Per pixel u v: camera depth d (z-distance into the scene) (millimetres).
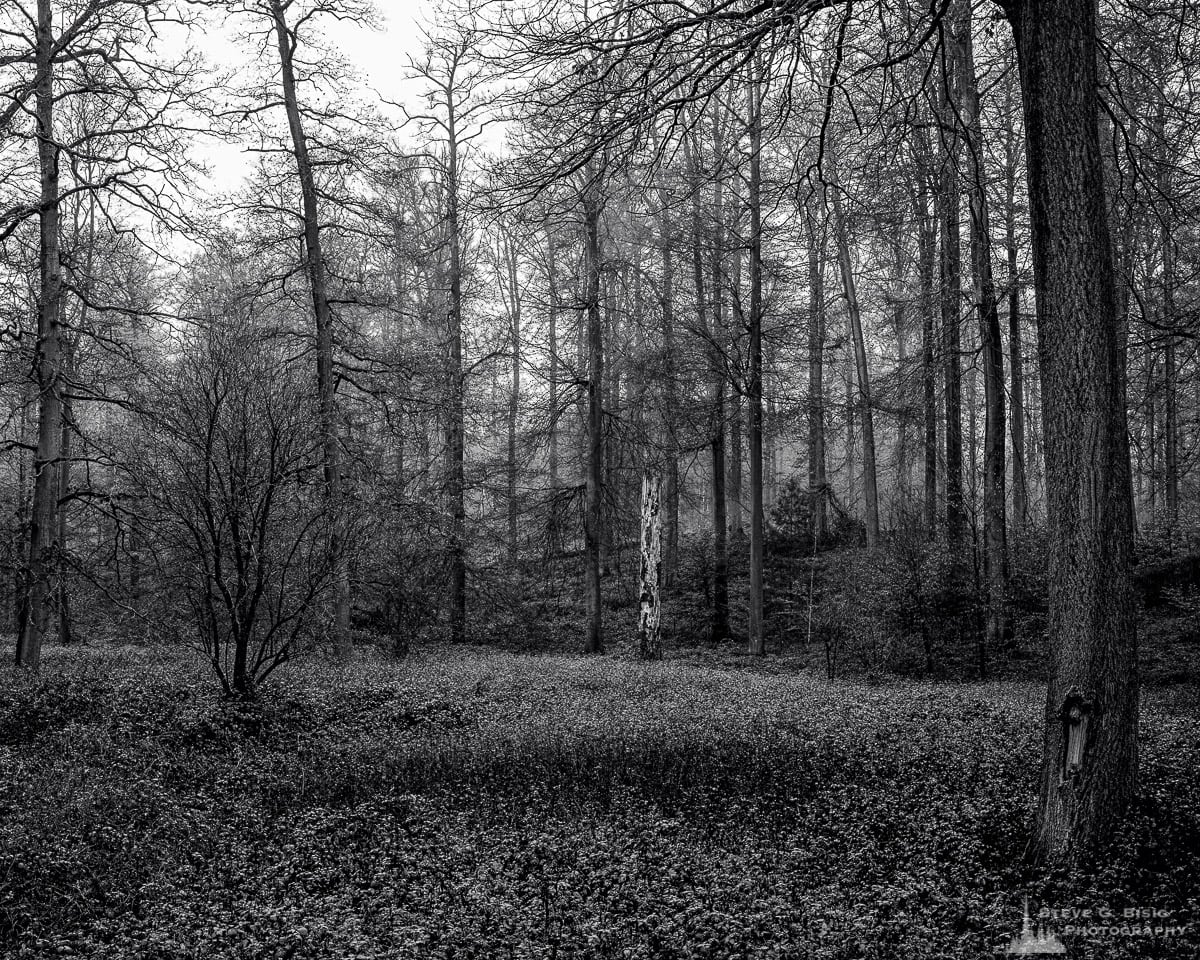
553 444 28766
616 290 29234
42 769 9461
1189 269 16312
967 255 23141
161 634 14750
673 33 7926
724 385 25922
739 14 7543
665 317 25969
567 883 6406
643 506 23531
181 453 12328
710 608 28969
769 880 6453
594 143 8445
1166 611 21250
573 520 27000
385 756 10438
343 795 9289
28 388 17625
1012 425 25719
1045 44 7074
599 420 26047
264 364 12914
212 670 15359
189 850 7730
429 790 9180
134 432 13867
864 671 19328
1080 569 6871
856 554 22422
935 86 10227
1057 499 7023
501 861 7043
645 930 5703
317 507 13016
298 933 5664
